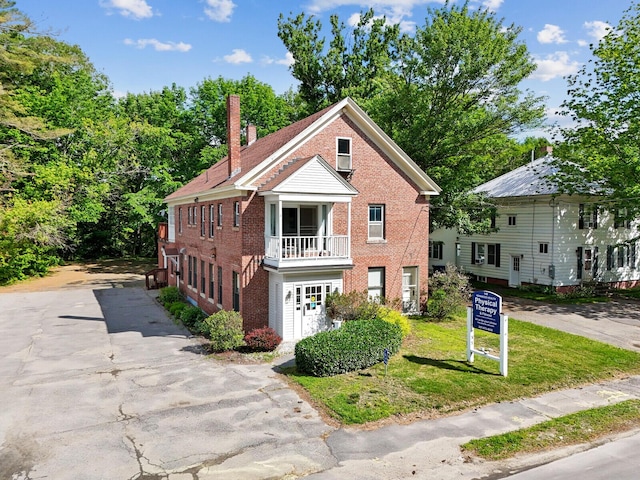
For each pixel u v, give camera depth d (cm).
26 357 1559
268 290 1784
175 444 942
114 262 4866
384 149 2023
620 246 2841
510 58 2409
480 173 2739
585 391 1245
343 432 991
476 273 3353
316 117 1992
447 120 2452
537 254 2848
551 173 2903
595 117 2428
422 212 2131
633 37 2325
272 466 858
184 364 1467
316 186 1688
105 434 988
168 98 4325
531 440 963
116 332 1912
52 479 818
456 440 959
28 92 3691
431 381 1274
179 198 2700
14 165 3131
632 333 1858
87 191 3791
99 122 4009
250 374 1362
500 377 1318
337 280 1791
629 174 2333
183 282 2755
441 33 2370
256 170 1736
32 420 1061
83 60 3916
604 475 838
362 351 1365
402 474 834
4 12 2977
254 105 3984
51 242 3506
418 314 2155
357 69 3778
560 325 1994
